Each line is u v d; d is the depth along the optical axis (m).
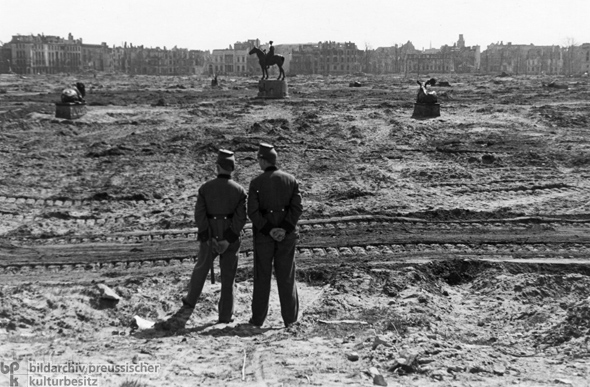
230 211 10.10
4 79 136.00
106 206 20.03
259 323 10.30
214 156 27.45
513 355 8.67
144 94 70.25
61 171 25.11
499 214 18.33
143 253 15.37
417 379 7.37
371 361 7.96
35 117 40.91
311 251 15.46
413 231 16.88
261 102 54.50
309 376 7.43
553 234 16.66
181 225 17.52
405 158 27.83
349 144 31.38
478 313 11.54
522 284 12.60
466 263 14.29
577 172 24.95
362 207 19.11
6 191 21.50
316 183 22.95
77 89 42.62
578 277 12.95
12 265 14.49
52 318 10.48
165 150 28.81
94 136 35.22
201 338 9.28
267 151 10.05
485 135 34.75
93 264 14.66
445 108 48.16
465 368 7.73
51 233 16.95
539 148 30.16
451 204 20.02
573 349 8.79
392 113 43.72
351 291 12.54
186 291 12.02
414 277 13.22
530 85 90.88
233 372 7.67
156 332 9.88
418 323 10.20
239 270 13.95
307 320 10.58
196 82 119.38
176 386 7.10
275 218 9.98
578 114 42.56
